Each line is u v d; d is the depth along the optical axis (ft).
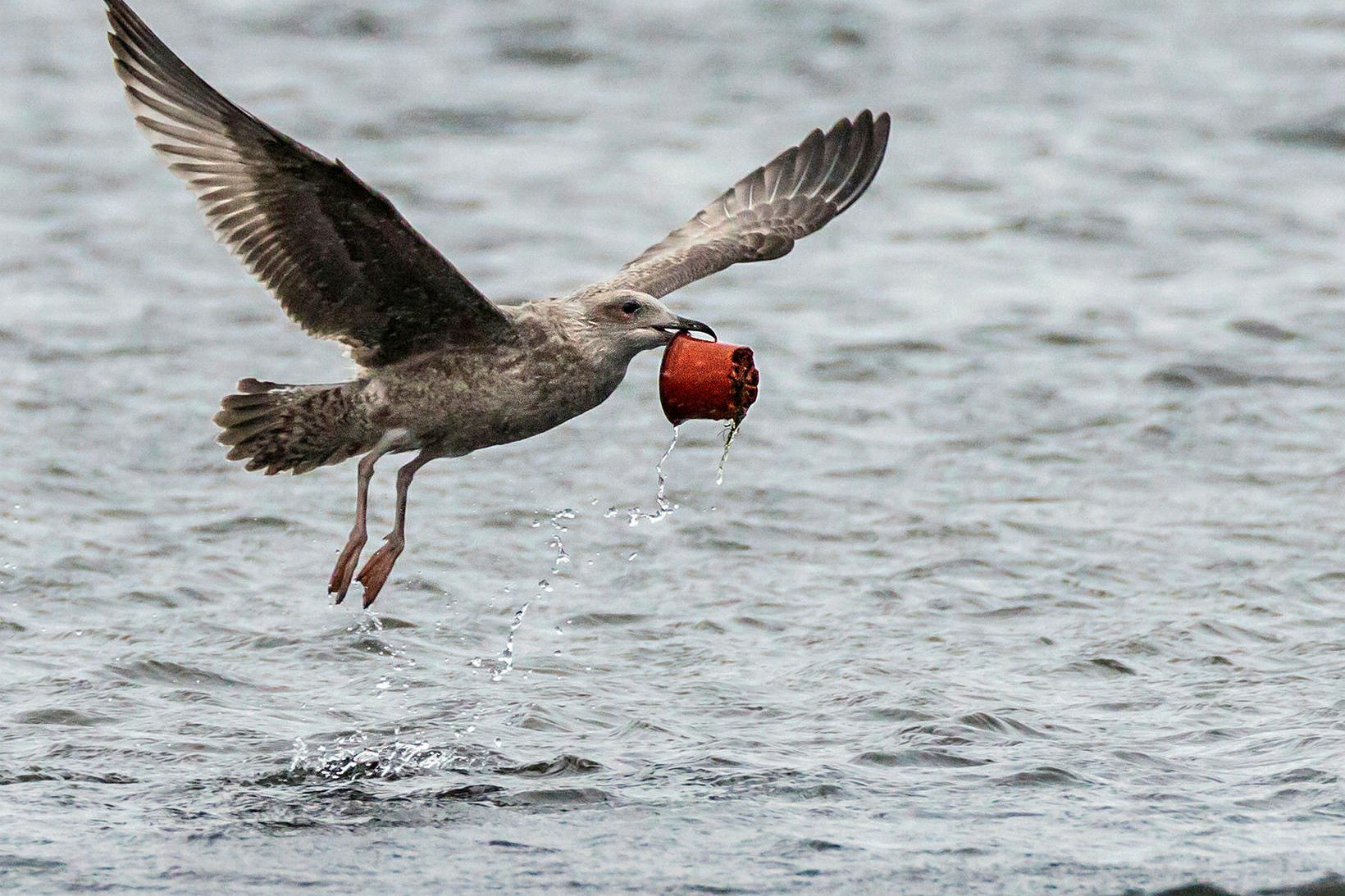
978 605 46.91
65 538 50.62
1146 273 78.89
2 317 69.56
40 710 39.65
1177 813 34.83
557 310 37.76
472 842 33.86
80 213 83.51
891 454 58.70
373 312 36.29
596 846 33.63
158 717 39.60
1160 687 41.63
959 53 116.88
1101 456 58.54
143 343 67.72
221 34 116.57
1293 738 38.32
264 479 56.18
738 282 78.23
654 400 63.98
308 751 37.99
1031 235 84.33
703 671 42.83
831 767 37.14
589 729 39.42
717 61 114.11
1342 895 31.40
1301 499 54.49
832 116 103.96
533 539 51.96
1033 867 32.63
